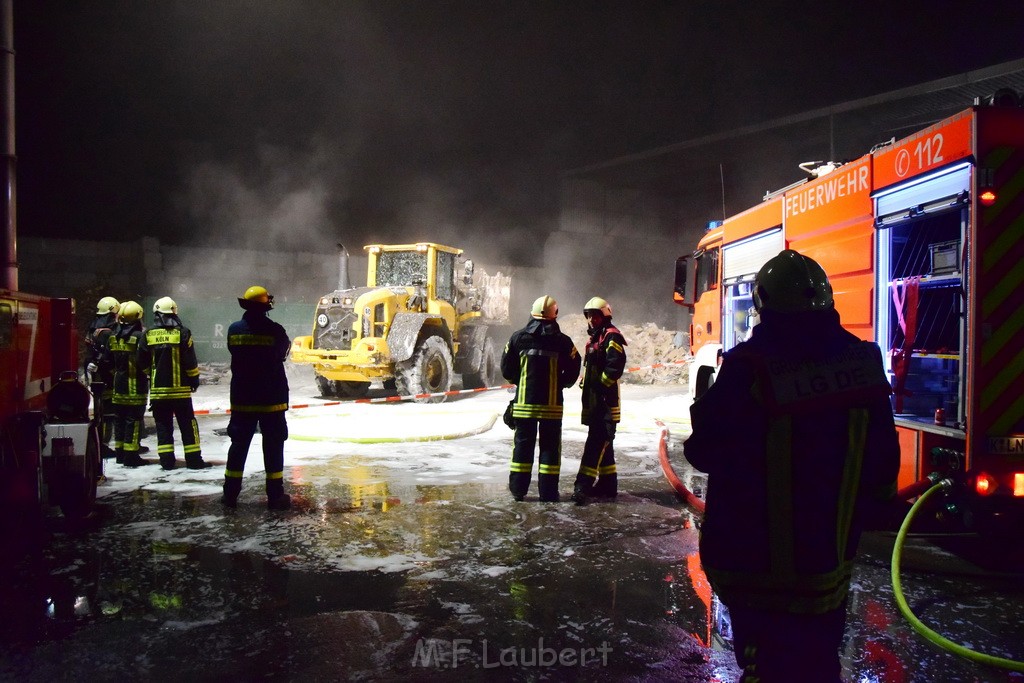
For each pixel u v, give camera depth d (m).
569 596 3.72
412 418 10.62
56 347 5.69
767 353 1.97
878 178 4.96
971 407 4.00
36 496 4.71
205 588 3.80
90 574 4.02
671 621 3.41
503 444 8.47
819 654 1.88
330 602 3.62
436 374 13.21
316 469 6.94
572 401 12.97
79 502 4.97
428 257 13.46
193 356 6.89
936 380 4.63
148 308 17.92
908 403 4.77
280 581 3.91
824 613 1.88
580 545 4.59
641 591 3.80
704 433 1.99
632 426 10.11
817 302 2.01
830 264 5.67
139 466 7.04
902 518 4.98
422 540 4.67
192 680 2.80
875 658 3.04
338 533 4.80
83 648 3.09
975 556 4.47
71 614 3.46
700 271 9.24
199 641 3.15
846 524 1.92
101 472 5.83
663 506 5.61
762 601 1.90
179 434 9.13
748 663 1.92
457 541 4.65
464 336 14.90
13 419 4.70
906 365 4.66
